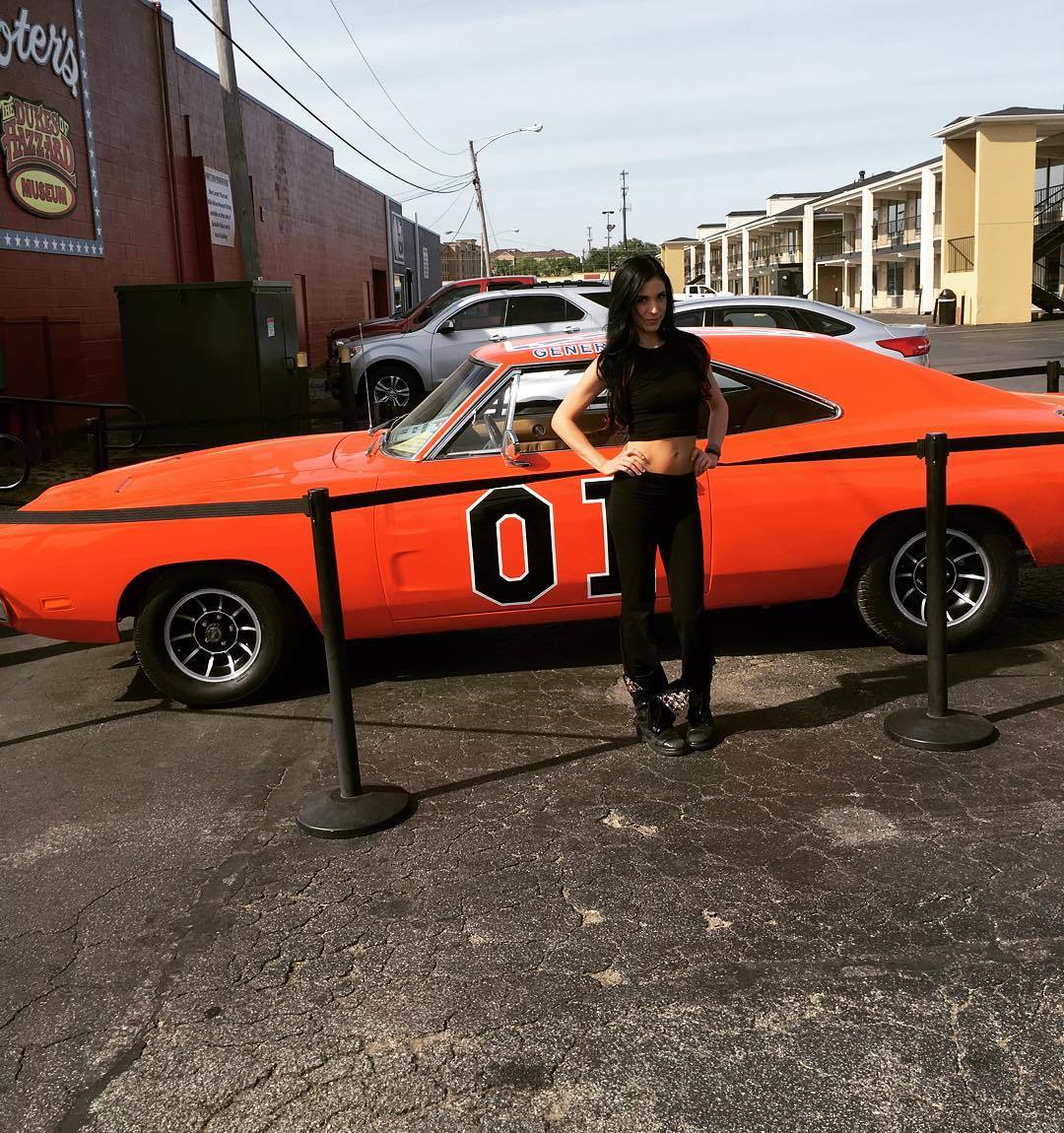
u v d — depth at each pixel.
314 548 3.50
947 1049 2.39
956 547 4.77
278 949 2.93
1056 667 4.67
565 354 4.69
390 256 43.97
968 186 40.59
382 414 14.12
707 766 3.90
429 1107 2.31
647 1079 2.36
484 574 4.59
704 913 2.97
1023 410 4.84
